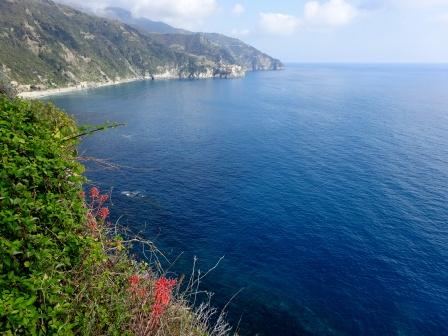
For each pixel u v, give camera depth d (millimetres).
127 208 53531
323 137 101500
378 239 45844
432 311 34406
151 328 7074
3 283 5359
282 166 74875
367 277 39000
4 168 6672
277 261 41531
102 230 8672
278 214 52469
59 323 5707
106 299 7039
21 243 5910
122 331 6812
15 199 6301
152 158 81000
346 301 35594
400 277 38938
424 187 61969
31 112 9414
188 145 93375
